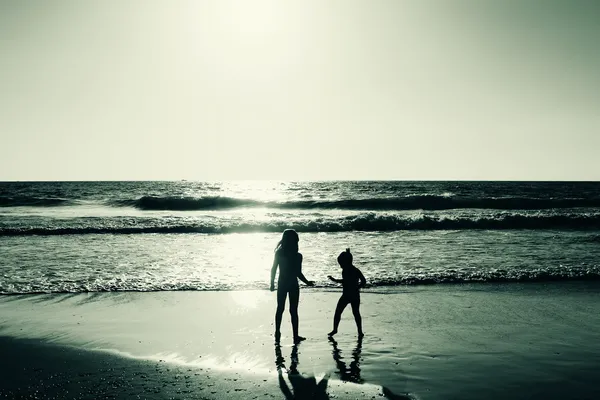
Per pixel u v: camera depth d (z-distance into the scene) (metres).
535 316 7.91
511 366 5.48
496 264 12.98
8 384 4.95
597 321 7.60
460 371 5.33
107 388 4.84
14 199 39.19
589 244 17.31
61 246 16.75
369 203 35.78
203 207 36.66
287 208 36.03
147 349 6.21
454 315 8.00
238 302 8.98
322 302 9.03
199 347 6.30
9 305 8.71
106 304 8.80
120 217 26.61
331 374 5.27
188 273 11.84
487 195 53.75
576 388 4.82
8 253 15.03
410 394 4.69
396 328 7.20
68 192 59.41
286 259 6.73
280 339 6.67
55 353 6.02
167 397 4.61
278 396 4.64
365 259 13.90
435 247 16.58
